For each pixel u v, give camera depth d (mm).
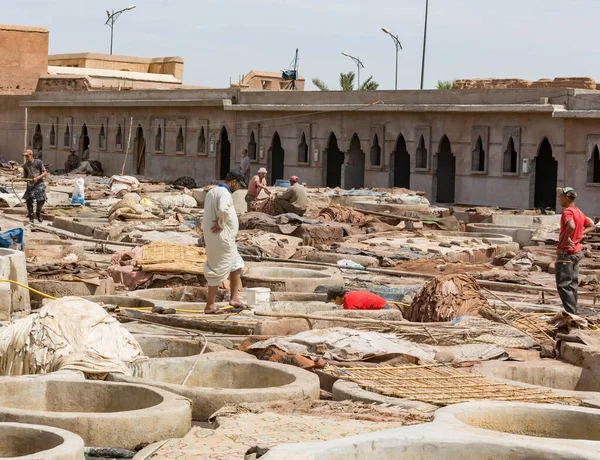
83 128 54875
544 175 35156
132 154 50438
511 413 7848
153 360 9945
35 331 9867
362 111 37719
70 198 35844
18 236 18812
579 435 7840
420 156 36250
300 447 6277
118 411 8711
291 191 27844
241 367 9977
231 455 7047
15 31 59906
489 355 11227
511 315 13195
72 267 16547
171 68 64938
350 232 25281
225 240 13492
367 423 7820
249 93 43219
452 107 34219
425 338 11945
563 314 12234
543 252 22359
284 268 17891
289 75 60250
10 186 38094
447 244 23281
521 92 32844
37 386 8805
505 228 26594
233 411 8266
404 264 20516
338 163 41938
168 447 7316
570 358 11023
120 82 58656
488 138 33844
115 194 37250
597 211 30859
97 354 9633
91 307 10227
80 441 7125
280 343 11008
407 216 28359
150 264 16984
